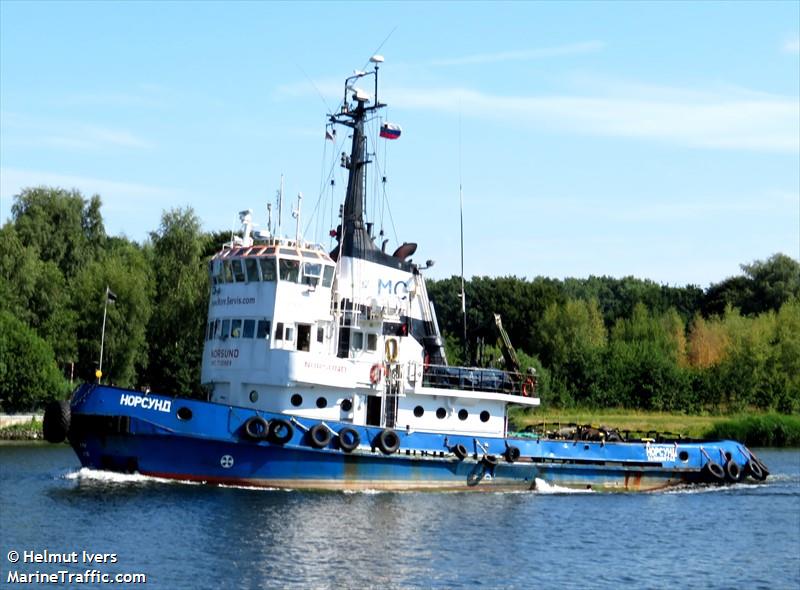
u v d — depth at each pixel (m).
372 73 38.66
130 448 34.56
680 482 42.88
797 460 61.06
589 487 40.50
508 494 38.16
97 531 28.80
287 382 35.03
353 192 38.16
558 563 28.19
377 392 36.88
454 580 25.81
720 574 28.16
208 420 34.31
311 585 24.72
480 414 38.75
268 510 31.83
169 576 24.95
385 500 34.69
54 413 34.03
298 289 35.75
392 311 37.59
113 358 68.50
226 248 37.38
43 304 69.94
